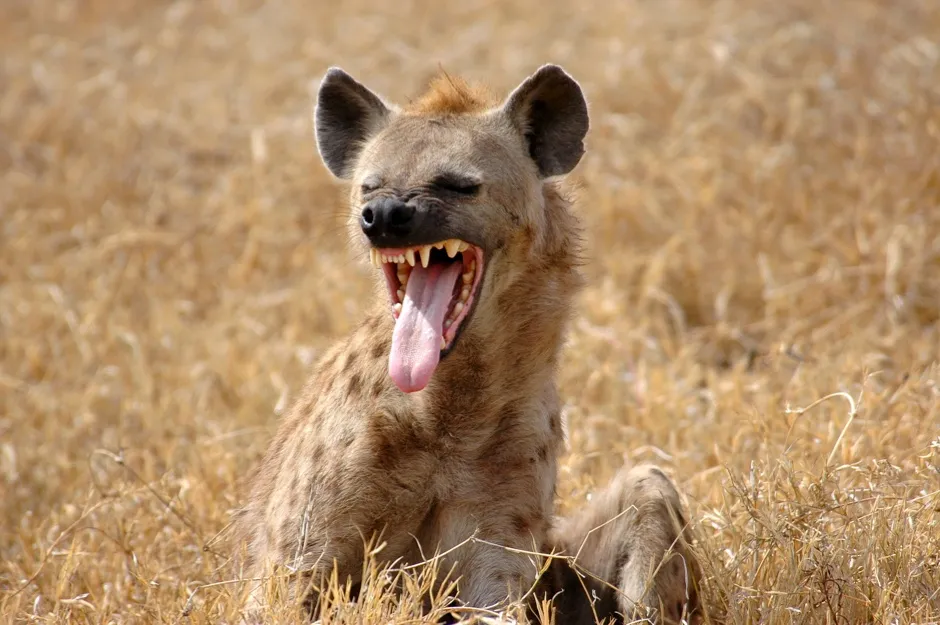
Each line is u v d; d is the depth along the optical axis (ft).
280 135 65.92
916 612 28.09
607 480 37.19
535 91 31.63
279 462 32.30
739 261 53.47
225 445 40.86
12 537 37.14
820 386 39.86
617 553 30.89
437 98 32.68
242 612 27.99
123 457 39.19
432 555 30.32
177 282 56.34
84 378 48.19
